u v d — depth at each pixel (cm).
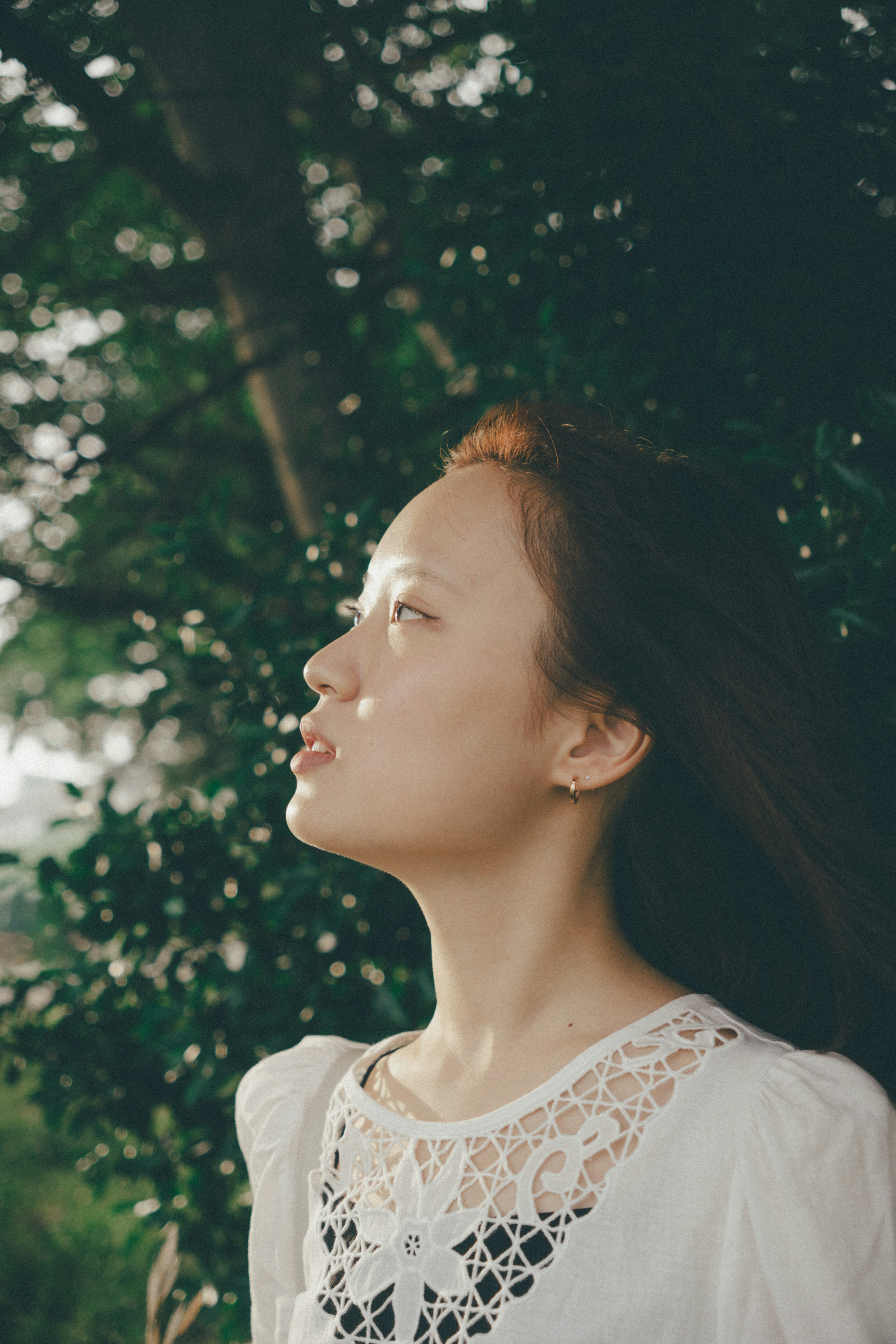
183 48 284
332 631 172
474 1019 80
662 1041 74
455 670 74
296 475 297
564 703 75
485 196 195
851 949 87
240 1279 180
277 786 173
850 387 152
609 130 169
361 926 168
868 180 154
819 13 151
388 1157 80
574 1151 70
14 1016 189
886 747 127
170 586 186
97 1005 186
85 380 532
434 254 203
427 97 280
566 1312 66
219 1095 184
